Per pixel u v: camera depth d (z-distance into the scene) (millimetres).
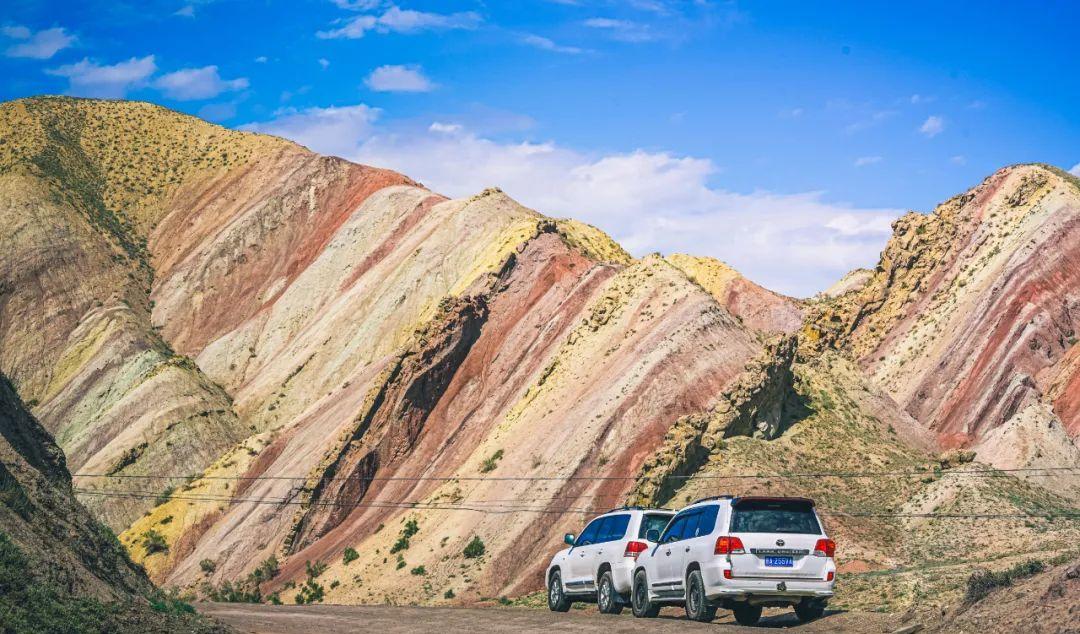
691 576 24953
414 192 141750
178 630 21250
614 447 61781
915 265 113875
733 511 24234
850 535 50812
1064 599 18859
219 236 147875
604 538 30922
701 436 58812
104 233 150750
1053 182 108562
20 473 24141
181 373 118250
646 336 70500
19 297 135125
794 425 63188
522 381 80750
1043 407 66500
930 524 50562
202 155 170250
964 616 20516
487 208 125438
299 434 95438
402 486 77812
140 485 104875
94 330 131125
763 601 23953
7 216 143125
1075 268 99250
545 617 28562
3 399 30406
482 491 65250
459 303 85500
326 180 152750
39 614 19250
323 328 122375
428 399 82375
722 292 139250
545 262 90750
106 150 172750
